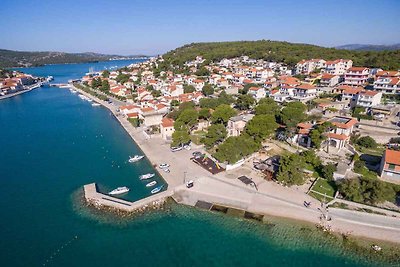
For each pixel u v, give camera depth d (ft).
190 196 233.35
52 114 551.18
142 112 456.04
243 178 256.32
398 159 231.71
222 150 278.05
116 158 321.11
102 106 620.08
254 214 209.46
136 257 174.40
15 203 231.30
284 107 390.01
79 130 436.35
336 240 182.50
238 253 176.45
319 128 302.45
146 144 358.64
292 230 192.44
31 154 338.13
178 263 169.78
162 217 210.18
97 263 170.09
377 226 191.11
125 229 198.70
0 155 335.88
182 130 342.23
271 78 639.35
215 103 458.09
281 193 231.71
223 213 211.82
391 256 168.86
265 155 301.84
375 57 645.10
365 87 497.46
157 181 261.85
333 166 246.47
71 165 304.09
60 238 190.29
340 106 420.77
